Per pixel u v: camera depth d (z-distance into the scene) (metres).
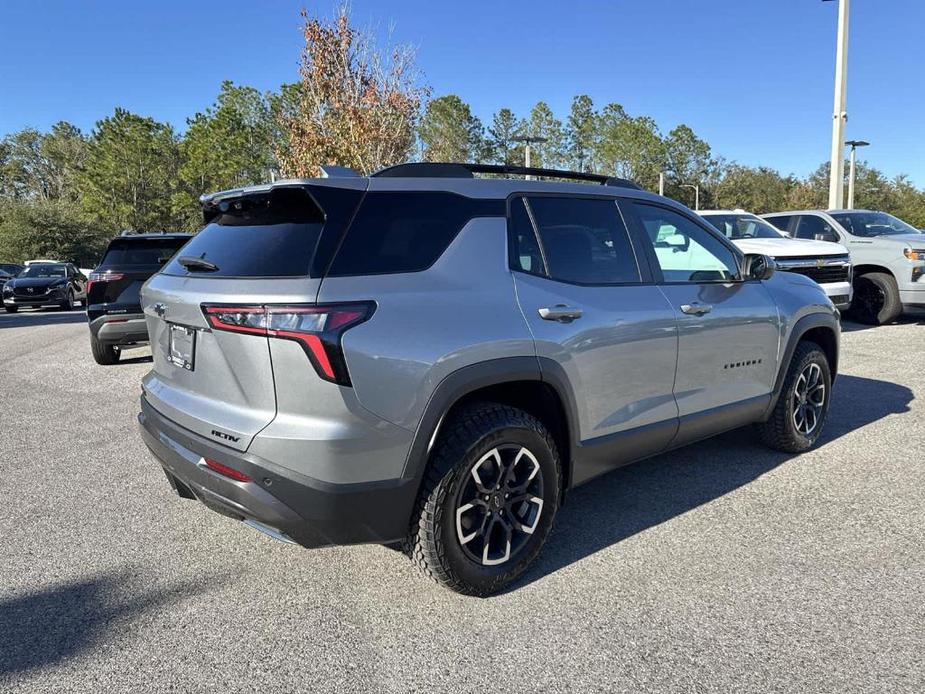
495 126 68.88
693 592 2.90
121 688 2.32
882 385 6.64
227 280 2.64
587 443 3.21
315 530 2.52
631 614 2.74
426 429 2.60
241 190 2.95
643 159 67.81
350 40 14.05
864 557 3.19
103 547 3.40
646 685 2.31
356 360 2.43
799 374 4.47
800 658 2.44
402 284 2.62
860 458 4.57
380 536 2.61
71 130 87.31
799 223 11.88
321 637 2.61
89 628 2.68
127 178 59.62
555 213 3.29
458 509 2.73
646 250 3.63
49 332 13.59
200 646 2.56
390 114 14.27
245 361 2.53
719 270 4.07
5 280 25.72
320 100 14.22
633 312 3.36
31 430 5.55
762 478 4.25
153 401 3.11
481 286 2.85
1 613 2.80
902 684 2.29
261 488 2.49
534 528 2.99
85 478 4.39
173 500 4.02
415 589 2.97
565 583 3.00
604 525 3.60
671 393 3.63
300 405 2.44
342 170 2.99
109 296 8.12
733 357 3.97
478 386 2.72
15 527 3.64
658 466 4.51
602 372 3.22
